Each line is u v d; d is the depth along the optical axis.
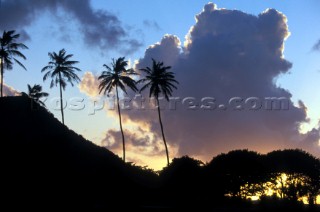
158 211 69.38
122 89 93.25
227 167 103.88
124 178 82.56
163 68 92.50
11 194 60.62
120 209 66.50
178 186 83.31
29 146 77.62
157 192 81.94
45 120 88.69
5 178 64.81
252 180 103.31
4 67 87.56
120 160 92.50
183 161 88.50
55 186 67.44
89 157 84.81
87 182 74.31
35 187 64.94
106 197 69.81
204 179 87.56
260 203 80.94
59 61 98.44
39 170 71.12
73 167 77.75
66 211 59.62
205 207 78.94
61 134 87.25
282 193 106.81
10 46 87.19
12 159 71.31
